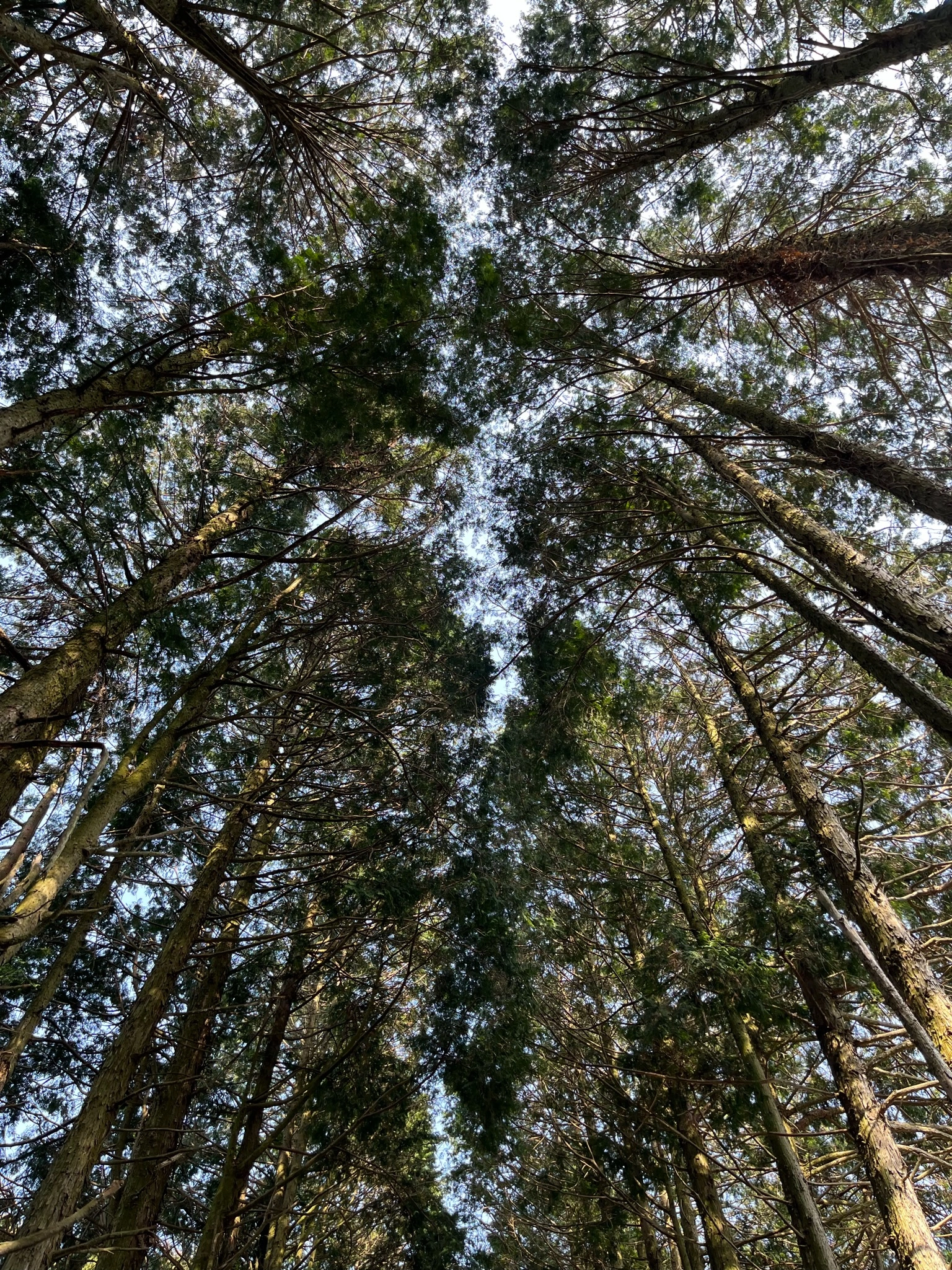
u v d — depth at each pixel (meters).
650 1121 6.52
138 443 6.80
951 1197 6.81
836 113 7.42
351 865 6.75
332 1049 7.41
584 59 7.10
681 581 7.30
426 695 8.29
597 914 8.83
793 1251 6.86
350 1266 8.52
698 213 8.11
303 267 5.61
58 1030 6.39
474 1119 6.52
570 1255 8.50
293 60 7.73
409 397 6.27
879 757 7.23
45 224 6.19
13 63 5.22
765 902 6.28
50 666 4.37
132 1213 4.73
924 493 5.32
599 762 10.04
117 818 6.82
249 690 8.14
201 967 6.48
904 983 4.66
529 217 7.43
